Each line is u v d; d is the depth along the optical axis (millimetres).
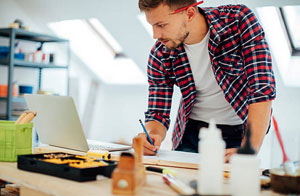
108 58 5301
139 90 4891
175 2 1510
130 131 5020
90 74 5289
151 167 1339
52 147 1779
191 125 2004
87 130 5375
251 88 1590
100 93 5383
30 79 4789
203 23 1704
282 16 3514
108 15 4184
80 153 1611
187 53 1818
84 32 5090
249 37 1628
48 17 4691
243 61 1669
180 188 1007
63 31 4922
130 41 4395
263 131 1500
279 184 1050
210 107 1929
